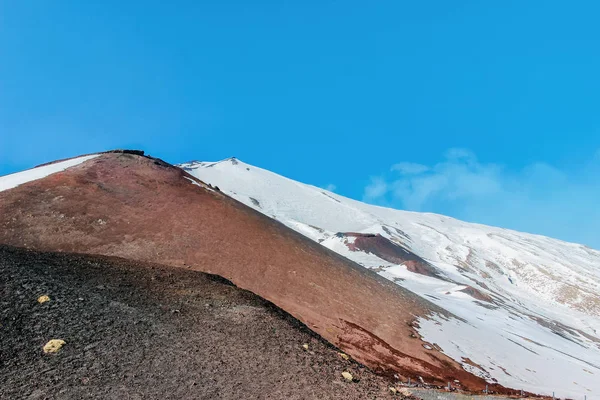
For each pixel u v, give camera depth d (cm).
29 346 1514
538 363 6056
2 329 1548
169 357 1677
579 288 19962
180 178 6419
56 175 5384
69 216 4506
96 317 1828
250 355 1839
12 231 4031
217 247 4869
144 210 5150
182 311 2166
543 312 16888
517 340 7612
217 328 2055
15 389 1298
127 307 2012
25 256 2298
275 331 2181
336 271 5769
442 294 12550
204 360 1711
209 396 1469
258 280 4559
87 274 2319
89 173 5656
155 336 1816
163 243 4588
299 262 5381
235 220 5691
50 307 1786
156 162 6688
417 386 3628
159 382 1496
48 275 2089
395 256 18375
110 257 2972
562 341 10250
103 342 1662
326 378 1784
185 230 4991
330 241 19200
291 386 1639
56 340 1566
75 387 1370
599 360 8869
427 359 4519
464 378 4359
